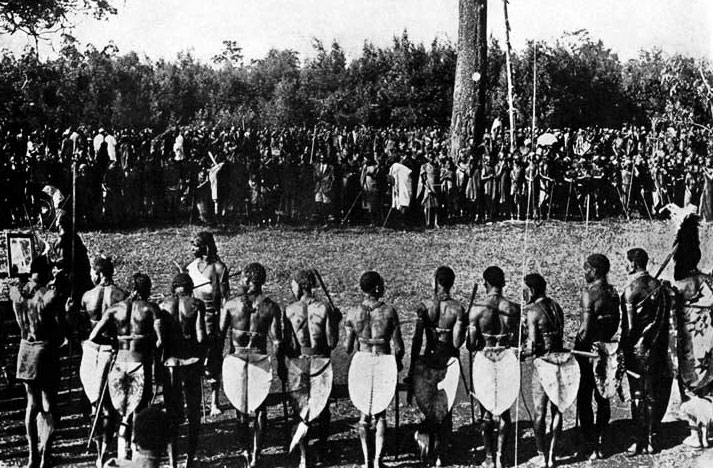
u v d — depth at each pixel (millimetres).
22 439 7164
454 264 9945
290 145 9820
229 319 6926
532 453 7336
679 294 7980
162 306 6719
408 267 9727
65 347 7816
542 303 7062
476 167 10867
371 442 7016
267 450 7238
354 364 6926
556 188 11602
